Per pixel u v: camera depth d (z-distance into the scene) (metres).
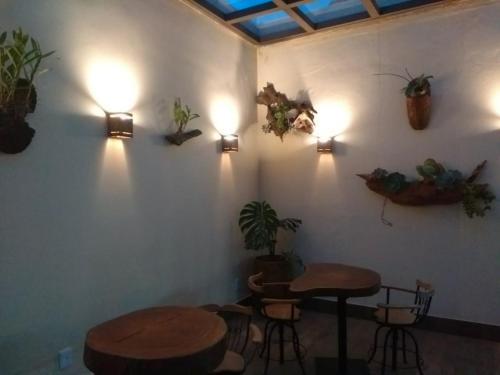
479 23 3.38
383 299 3.79
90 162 2.50
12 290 2.05
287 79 4.30
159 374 1.46
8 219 2.03
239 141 4.10
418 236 3.63
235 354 2.09
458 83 3.46
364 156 3.89
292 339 3.14
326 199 4.10
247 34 4.07
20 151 2.02
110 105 2.63
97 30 2.54
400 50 3.71
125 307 2.75
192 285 3.41
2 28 2.00
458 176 3.35
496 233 3.32
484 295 3.37
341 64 4.00
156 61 3.02
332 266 3.04
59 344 2.29
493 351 3.11
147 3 2.95
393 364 2.81
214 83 3.71
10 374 2.04
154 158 3.00
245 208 4.04
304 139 4.22
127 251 2.77
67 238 2.35
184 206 3.32
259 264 3.82
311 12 3.79
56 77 2.28
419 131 3.62
